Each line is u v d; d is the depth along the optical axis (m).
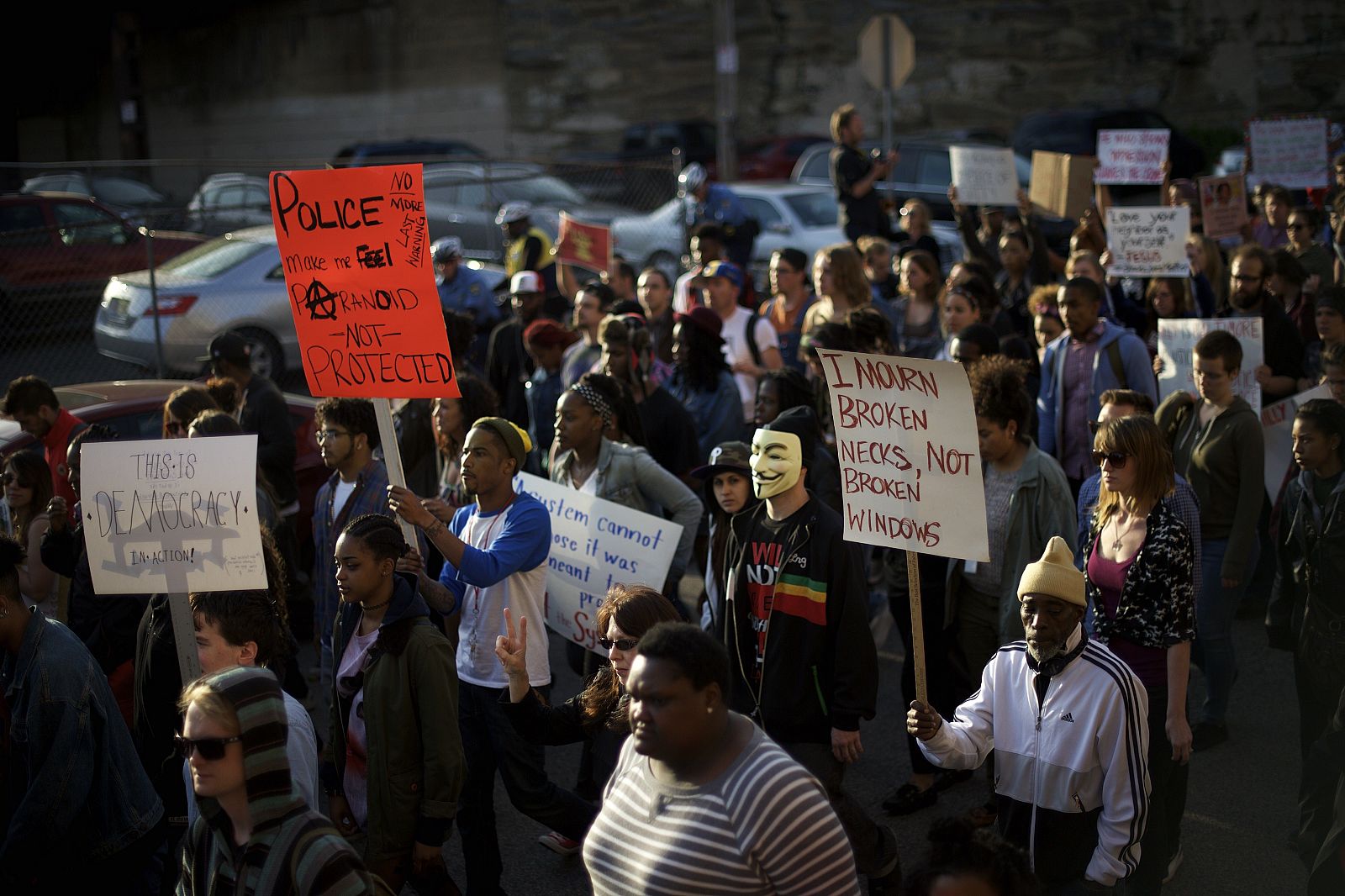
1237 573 5.63
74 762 3.68
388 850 3.88
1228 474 5.70
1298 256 10.12
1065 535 4.79
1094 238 9.84
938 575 5.18
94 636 4.82
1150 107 24.36
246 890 2.62
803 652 4.22
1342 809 3.56
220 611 3.66
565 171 21.34
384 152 23.19
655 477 5.38
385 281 4.25
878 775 5.74
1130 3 24.22
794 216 17.52
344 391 4.34
